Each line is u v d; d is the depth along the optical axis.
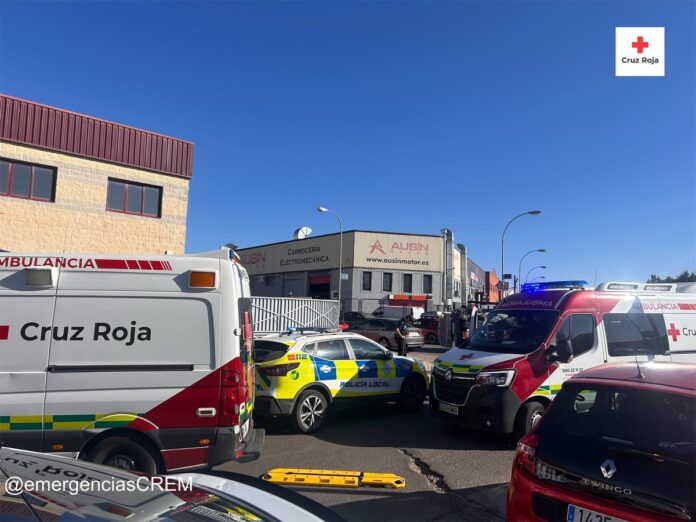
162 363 4.67
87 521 2.16
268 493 3.15
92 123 14.90
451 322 20.16
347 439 7.41
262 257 52.47
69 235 14.41
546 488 3.07
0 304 4.54
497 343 7.81
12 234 13.51
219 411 4.69
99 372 4.57
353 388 8.40
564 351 7.14
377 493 5.18
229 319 4.85
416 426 8.25
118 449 4.56
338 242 44.91
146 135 15.98
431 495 5.14
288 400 7.57
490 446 7.02
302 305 17.66
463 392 7.21
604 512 2.76
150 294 4.76
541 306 7.87
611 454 2.91
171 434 4.60
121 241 15.37
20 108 13.61
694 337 8.62
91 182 14.85
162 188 16.33
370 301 43.00
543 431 3.33
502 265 31.78
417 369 9.48
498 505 4.89
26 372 4.48
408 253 44.25
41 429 4.44
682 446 2.75
